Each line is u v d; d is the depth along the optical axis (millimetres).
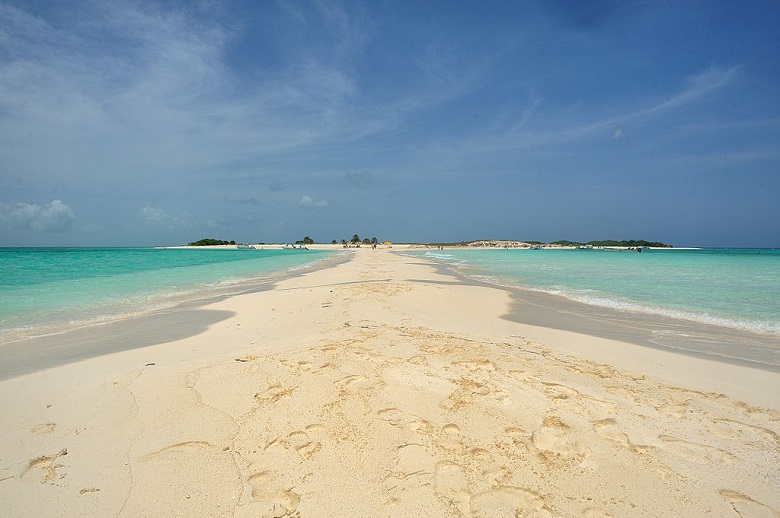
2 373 5949
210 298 13773
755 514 3119
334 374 5609
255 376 5594
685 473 3602
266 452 3863
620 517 3090
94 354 6938
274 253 73875
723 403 5023
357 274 23172
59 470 3643
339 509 3160
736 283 18531
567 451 3885
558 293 15172
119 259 42156
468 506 3182
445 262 40125
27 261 35250
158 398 4973
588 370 6113
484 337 8023
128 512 3154
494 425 4309
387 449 3885
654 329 9258
